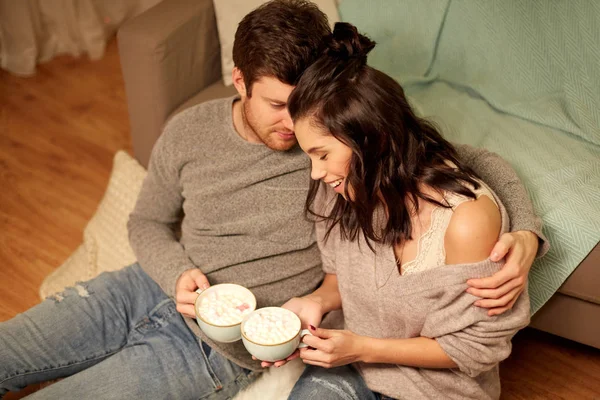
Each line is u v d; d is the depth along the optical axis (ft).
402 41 7.11
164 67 6.90
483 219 4.27
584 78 6.40
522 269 4.33
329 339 4.52
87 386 4.90
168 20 6.94
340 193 4.58
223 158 5.24
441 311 4.45
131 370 5.00
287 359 4.63
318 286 5.62
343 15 7.27
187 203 5.47
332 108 4.13
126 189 7.50
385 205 4.53
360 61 4.19
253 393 5.35
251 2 7.03
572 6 6.45
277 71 4.50
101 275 5.71
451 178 4.34
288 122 4.74
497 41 6.78
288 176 5.21
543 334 6.54
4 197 8.46
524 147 6.16
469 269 4.27
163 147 5.39
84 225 8.09
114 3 11.26
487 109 6.75
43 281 7.09
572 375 6.16
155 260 5.41
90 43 11.01
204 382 5.11
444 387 4.77
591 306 5.69
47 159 9.07
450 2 6.95
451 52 7.04
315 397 4.79
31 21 10.61
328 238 5.16
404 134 4.26
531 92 6.70
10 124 9.68
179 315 5.41
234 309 4.81
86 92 10.36
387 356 4.61
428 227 4.46
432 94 7.00
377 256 4.66
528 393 6.02
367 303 4.79
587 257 5.44
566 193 5.63
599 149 6.12
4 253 7.70
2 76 10.71
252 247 5.31
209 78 7.57
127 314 5.54
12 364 5.10
